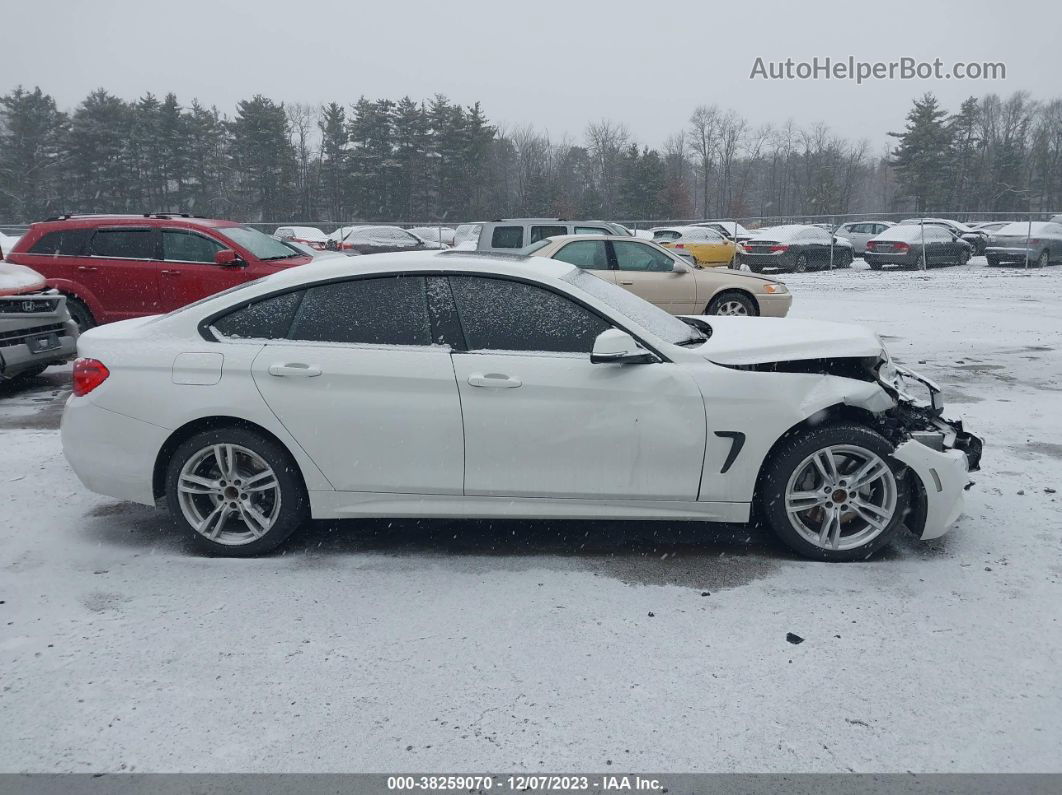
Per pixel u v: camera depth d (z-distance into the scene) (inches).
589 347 162.7
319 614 143.7
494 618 142.1
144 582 156.4
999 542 173.6
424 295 165.2
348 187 2490.2
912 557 166.7
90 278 397.4
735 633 136.6
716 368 161.0
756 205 3486.7
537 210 2669.8
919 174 2674.7
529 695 119.4
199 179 2460.6
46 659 129.1
